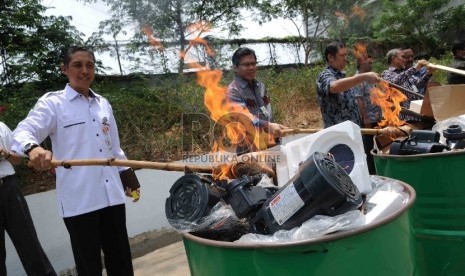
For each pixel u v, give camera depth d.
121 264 2.51
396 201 1.42
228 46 9.51
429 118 2.91
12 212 2.73
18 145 2.04
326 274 1.22
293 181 1.38
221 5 9.02
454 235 1.98
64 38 6.20
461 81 4.27
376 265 1.26
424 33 12.12
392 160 2.14
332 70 3.15
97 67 6.85
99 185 2.36
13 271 3.28
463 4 12.12
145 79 6.96
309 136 1.76
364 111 3.74
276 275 1.24
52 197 3.56
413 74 3.85
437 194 2.00
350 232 1.21
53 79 5.95
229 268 1.30
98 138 2.39
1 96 5.23
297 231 1.29
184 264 3.45
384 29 12.09
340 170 1.40
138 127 4.96
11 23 5.83
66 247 3.59
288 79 8.09
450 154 1.94
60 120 2.32
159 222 4.13
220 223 1.50
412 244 1.45
